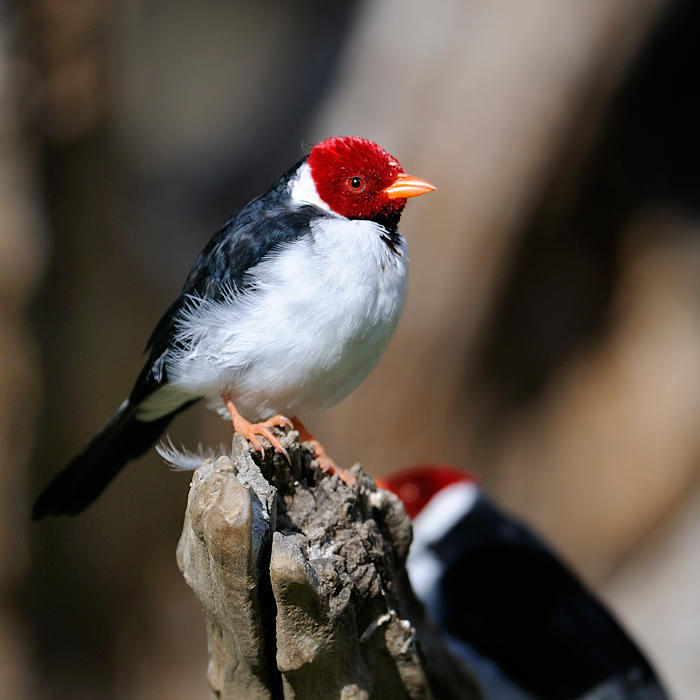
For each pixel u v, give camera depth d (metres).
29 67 11.34
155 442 6.63
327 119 14.47
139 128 16.88
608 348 15.86
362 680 4.90
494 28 13.62
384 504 5.36
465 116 13.73
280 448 5.00
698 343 15.83
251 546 4.35
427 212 13.97
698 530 14.67
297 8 21.97
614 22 13.50
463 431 14.97
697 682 12.07
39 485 12.30
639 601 14.02
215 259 5.81
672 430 15.52
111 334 13.02
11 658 12.64
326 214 5.91
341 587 4.68
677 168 16.70
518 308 15.29
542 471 15.62
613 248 15.95
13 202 11.48
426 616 5.95
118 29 12.14
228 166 19.89
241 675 4.92
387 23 14.12
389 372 14.40
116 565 13.49
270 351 5.48
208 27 22.53
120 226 13.48
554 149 14.00
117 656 13.62
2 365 11.73
